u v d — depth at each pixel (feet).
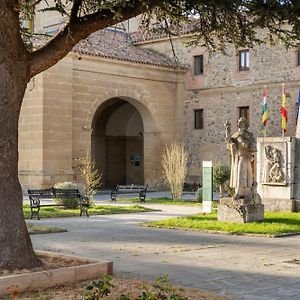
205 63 125.29
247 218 55.83
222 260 36.14
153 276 30.58
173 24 39.81
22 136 105.40
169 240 45.88
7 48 29.14
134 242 44.70
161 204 87.15
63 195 73.82
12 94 29.37
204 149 125.18
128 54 120.57
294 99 111.55
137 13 31.50
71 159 106.83
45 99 103.14
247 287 28.17
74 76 108.37
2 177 28.86
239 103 120.06
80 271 27.94
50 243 44.14
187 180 127.13
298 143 67.51
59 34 31.24
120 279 29.14
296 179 67.26
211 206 68.85
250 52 118.32
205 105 125.39
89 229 54.03
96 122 134.92
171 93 127.13
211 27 36.24
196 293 26.22
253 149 57.21
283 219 58.13
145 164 124.57
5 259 28.12
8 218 28.66
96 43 119.03
